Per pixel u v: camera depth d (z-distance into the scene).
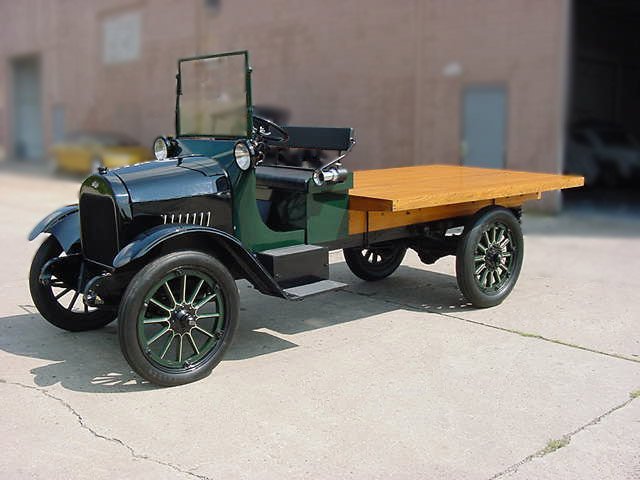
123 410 3.76
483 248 5.59
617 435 3.50
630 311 5.60
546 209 11.16
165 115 18.31
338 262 7.39
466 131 12.05
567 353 4.64
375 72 13.25
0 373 4.26
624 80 19.33
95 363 4.44
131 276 4.23
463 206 5.77
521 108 11.37
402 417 3.69
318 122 14.40
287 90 14.95
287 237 4.72
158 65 18.28
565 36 10.80
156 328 5.00
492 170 7.12
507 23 11.37
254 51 15.58
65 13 21.52
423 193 5.02
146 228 4.21
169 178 4.32
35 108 24.34
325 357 4.55
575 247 8.28
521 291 6.21
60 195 13.58
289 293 4.34
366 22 13.28
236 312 4.24
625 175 15.17
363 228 5.16
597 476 3.12
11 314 5.47
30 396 3.93
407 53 12.68
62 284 4.92
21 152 25.06
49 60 22.64
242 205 4.50
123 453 3.31
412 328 5.16
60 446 3.38
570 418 3.68
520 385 4.11
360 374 4.27
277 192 4.91
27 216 10.63
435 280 6.64
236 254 4.20
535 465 3.21
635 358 4.56
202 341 4.73
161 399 3.90
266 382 4.14
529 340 4.89
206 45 16.75
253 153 4.43
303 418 3.68
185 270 4.02
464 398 3.93
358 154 13.70
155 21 18.19
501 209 5.66
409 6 12.55
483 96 11.79
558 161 11.09
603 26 18.03
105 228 4.27
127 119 19.64
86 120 21.23
